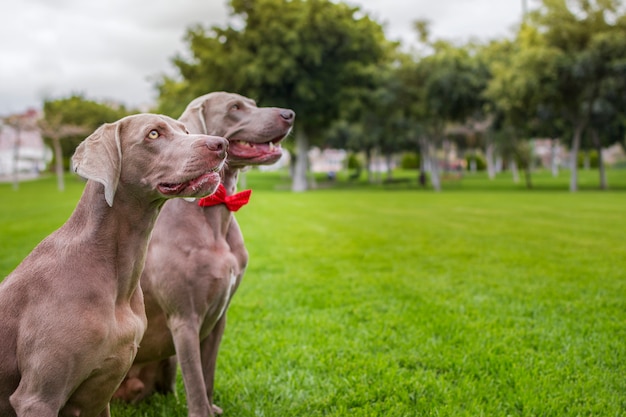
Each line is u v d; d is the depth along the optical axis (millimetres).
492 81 33156
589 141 39938
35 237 11211
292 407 3744
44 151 82438
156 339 3330
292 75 33125
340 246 10656
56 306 2215
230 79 34969
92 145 2307
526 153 36719
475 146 60188
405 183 46344
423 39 37562
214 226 3205
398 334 5246
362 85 36688
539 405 3686
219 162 2396
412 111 37156
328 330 5355
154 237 3168
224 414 3637
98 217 2373
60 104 43469
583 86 30891
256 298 6609
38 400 2156
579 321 5527
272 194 30828
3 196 28594
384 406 3748
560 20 31031
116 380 2400
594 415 3582
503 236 11891
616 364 4418
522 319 5605
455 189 36438
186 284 3072
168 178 2371
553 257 9148
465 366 4383
